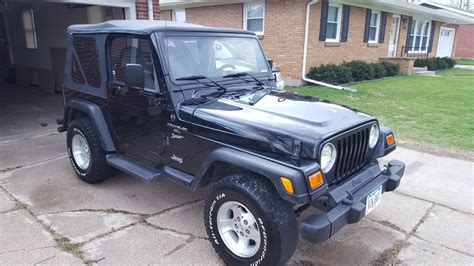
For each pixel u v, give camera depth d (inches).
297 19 469.1
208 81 131.7
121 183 171.3
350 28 547.5
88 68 159.3
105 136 154.3
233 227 110.0
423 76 633.6
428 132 266.8
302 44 474.6
